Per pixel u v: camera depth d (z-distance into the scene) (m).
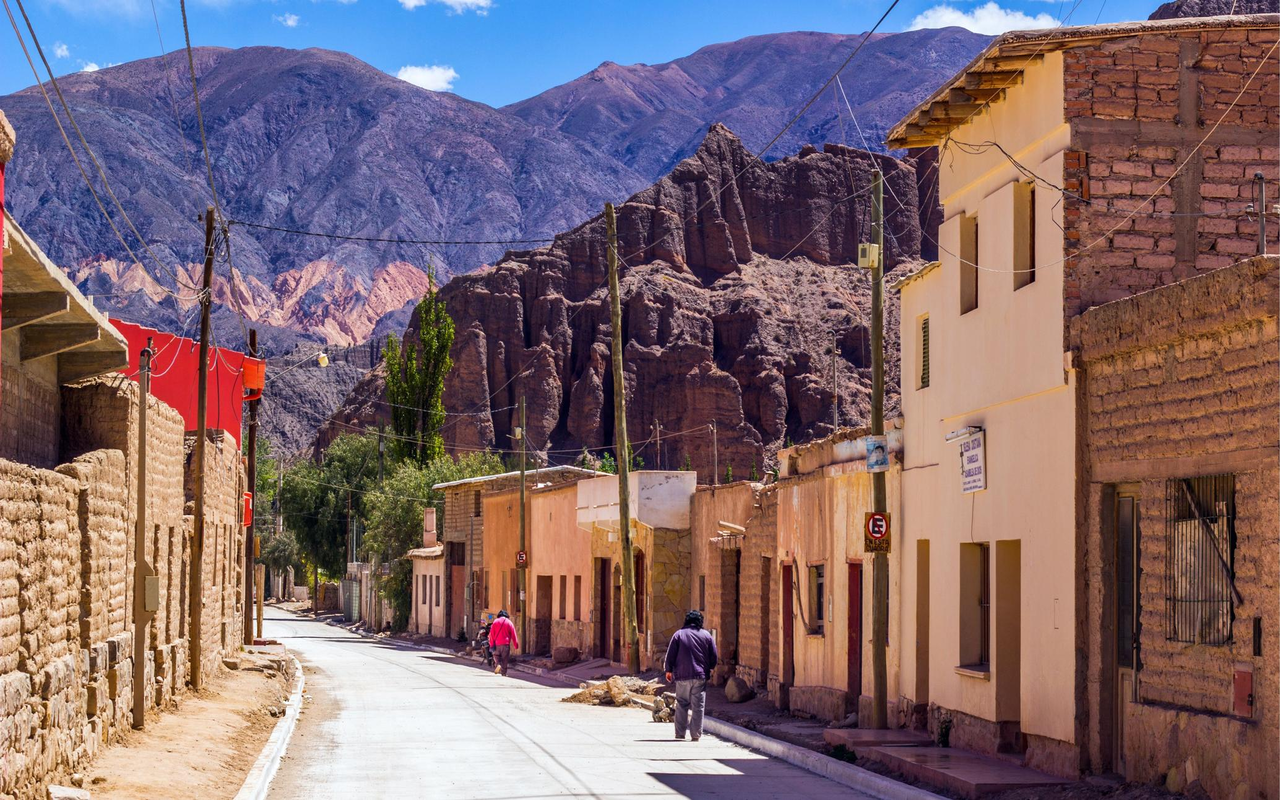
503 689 31.86
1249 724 11.16
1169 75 15.34
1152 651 12.95
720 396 136.25
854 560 21.89
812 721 23.20
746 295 145.12
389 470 88.50
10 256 14.55
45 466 18.00
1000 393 16.61
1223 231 15.23
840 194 161.12
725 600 31.36
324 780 14.97
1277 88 15.42
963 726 17.47
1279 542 10.94
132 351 33.91
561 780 14.95
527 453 139.00
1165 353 12.91
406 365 78.44
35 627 12.08
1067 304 14.88
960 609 17.77
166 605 20.84
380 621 76.31
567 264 152.38
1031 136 16.03
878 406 19.31
